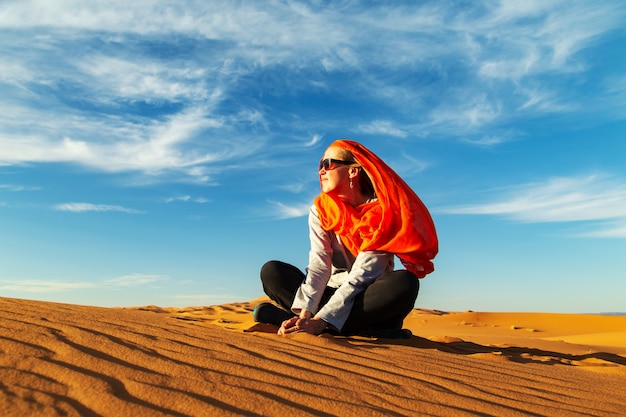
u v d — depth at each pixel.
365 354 2.78
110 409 1.36
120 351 2.08
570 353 5.28
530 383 2.44
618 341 10.68
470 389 2.11
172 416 1.35
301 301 3.94
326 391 1.80
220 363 2.05
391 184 3.94
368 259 3.90
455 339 5.14
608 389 2.51
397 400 1.79
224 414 1.41
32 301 4.23
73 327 2.54
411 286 3.76
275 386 1.77
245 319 7.12
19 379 1.53
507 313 17.53
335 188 4.11
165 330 2.90
